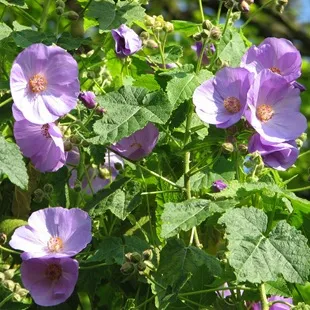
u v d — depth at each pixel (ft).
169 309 3.40
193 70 3.48
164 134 3.63
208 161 3.59
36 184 3.62
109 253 3.32
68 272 3.11
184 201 3.18
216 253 3.54
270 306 3.39
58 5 3.56
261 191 3.27
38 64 3.21
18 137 3.26
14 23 3.58
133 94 3.28
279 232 3.02
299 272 2.94
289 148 3.26
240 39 3.63
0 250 3.43
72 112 3.59
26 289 3.11
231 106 3.24
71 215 3.19
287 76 3.36
